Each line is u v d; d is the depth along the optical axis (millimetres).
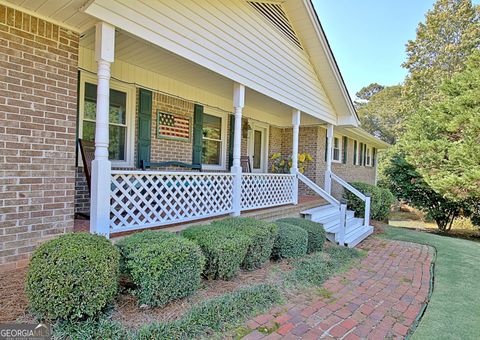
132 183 3623
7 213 2816
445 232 12898
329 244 5992
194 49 4234
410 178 13062
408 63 25000
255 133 9438
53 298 2033
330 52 7297
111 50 3191
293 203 7230
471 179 9664
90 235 2506
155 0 3639
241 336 2391
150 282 2463
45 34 3037
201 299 2840
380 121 32812
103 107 3184
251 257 3695
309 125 9805
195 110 6578
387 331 2715
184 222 4457
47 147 3082
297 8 6371
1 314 2186
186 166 6270
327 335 2533
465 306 3428
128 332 2150
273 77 6164
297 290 3426
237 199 5227
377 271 4547
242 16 5238
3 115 2781
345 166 12453
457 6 22625
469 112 10133
